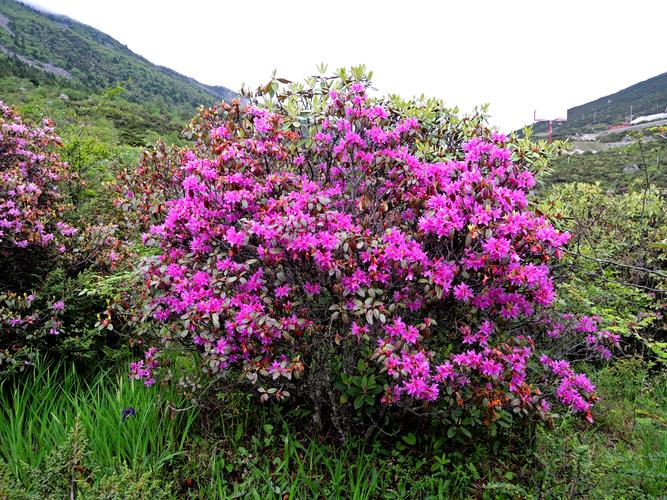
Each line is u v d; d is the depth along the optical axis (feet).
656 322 15.06
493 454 9.09
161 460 7.72
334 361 9.50
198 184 8.64
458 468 8.29
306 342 8.55
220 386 9.66
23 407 8.64
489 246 7.41
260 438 9.11
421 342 8.30
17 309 10.14
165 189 11.68
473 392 8.00
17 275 11.39
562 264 12.71
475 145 9.43
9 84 140.15
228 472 8.27
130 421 8.36
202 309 7.82
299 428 9.46
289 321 7.91
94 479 6.92
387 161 9.04
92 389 9.91
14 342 10.00
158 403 9.23
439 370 7.68
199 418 9.47
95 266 13.05
